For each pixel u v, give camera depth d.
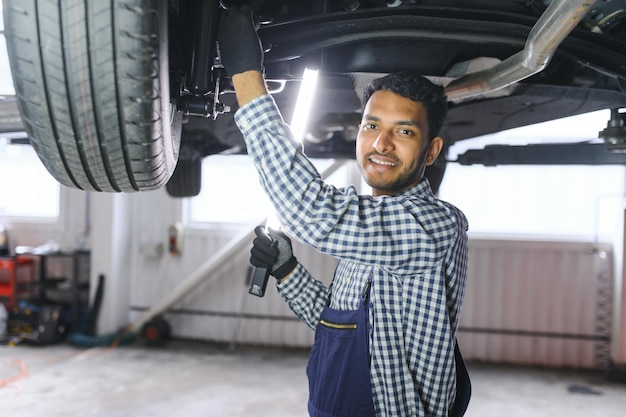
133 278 5.45
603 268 4.73
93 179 1.05
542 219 4.87
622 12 1.23
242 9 0.95
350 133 2.20
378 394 0.98
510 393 4.12
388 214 0.90
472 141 4.16
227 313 5.29
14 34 0.81
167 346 5.11
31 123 0.91
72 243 5.64
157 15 0.80
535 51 0.94
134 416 3.49
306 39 1.20
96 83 0.84
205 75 0.96
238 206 5.36
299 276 1.19
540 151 2.12
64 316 5.43
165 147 1.01
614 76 1.27
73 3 0.78
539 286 4.82
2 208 5.76
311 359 1.08
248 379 4.27
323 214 0.85
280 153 0.86
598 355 4.75
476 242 4.86
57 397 3.78
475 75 1.23
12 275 4.90
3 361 4.56
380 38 1.18
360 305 0.98
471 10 1.19
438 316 0.95
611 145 1.51
